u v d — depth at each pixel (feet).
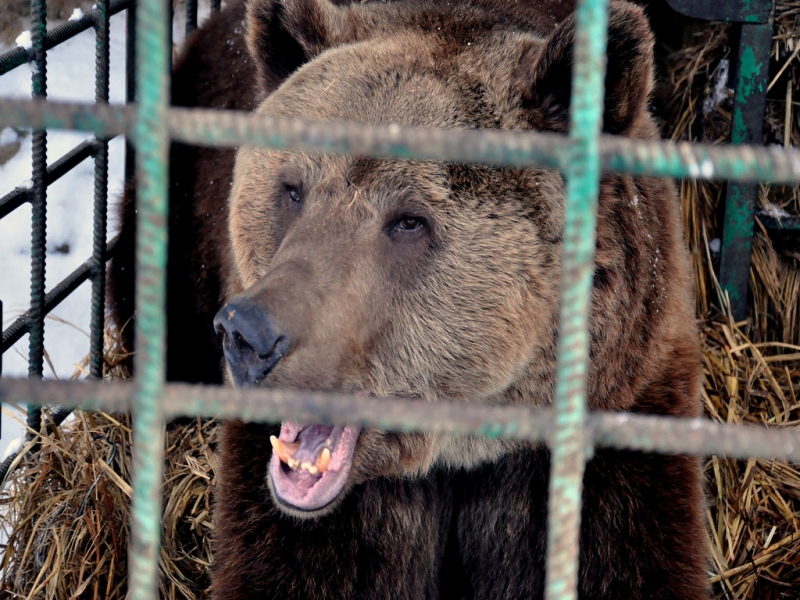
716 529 24.72
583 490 20.16
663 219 20.49
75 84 39.17
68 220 35.88
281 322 15.33
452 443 20.48
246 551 20.48
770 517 24.79
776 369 29.17
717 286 30.09
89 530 22.71
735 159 8.02
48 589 21.99
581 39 7.82
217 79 29.76
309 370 15.88
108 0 25.55
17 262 34.24
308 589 20.39
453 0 22.09
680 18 33.47
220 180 27.63
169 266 30.60
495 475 21.31
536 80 18.11
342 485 17.89
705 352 28.60
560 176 17.81
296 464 17.63
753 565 23.22
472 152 7.94
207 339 30.53
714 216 31.01
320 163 17.51
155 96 7.86
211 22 31.40
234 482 20.93
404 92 17.89
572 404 8.31
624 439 8.57
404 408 8.44
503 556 21.63
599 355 18.86
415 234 17.34
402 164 17.03
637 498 20.06
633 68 17.48
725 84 30.81
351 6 22.16
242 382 15.78
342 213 17.11
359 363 17.02
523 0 23.65
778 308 30.55
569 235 8.16
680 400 20.68
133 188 30.04
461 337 17.70
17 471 24.90
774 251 30.76
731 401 27.32
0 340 23.63
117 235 30.58
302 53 20.94
